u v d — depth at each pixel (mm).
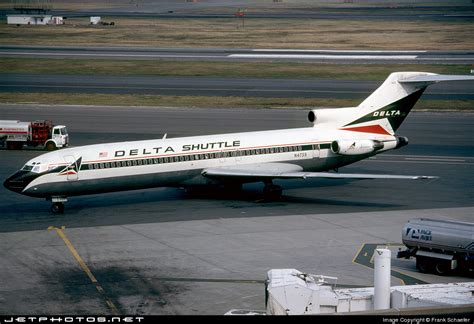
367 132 133125
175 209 115750
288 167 126375
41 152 160625
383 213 113625
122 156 113750
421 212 114312
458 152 163000
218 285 81250
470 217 111062
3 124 163500
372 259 90625
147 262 88938
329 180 140125
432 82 131125
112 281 82312
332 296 61500
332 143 128500
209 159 121062
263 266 87688
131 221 108000
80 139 172000
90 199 123250
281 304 61094
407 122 199250
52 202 112625
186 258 90562
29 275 84062
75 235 100438
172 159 117625
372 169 146375
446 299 59156
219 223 107062
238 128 185750
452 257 84812
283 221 108500
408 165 150250
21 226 104812
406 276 86125
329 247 95438
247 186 134500
